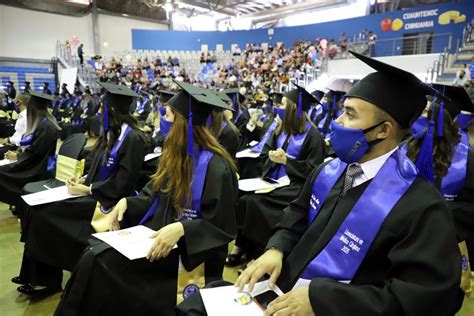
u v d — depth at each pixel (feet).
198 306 4.32
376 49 51.47
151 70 68.13
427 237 3.35
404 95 3.73
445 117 6.42
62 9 65.98
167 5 81.25
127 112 9.02
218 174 5.76
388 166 3.92
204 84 69.62
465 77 34.35
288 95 10.69
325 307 3.35
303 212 4.93
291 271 4.27
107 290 5.31
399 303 3.16
